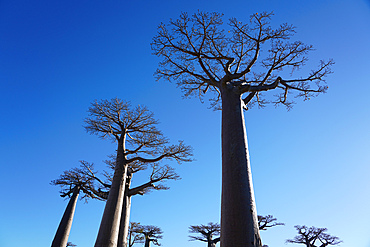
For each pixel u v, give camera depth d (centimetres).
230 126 687
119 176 1138
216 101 1212
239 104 749
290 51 884
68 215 1499
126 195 1580
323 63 915
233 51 942
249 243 481
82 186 1650
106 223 985
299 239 3353
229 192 563
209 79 978
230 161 614
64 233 1429
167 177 1622
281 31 862
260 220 2716
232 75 801
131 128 1350
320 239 3250
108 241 945
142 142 1323
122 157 1201
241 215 517
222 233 527
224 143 670
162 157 1274
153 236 2992
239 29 887
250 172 606
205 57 945
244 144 648
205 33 932
